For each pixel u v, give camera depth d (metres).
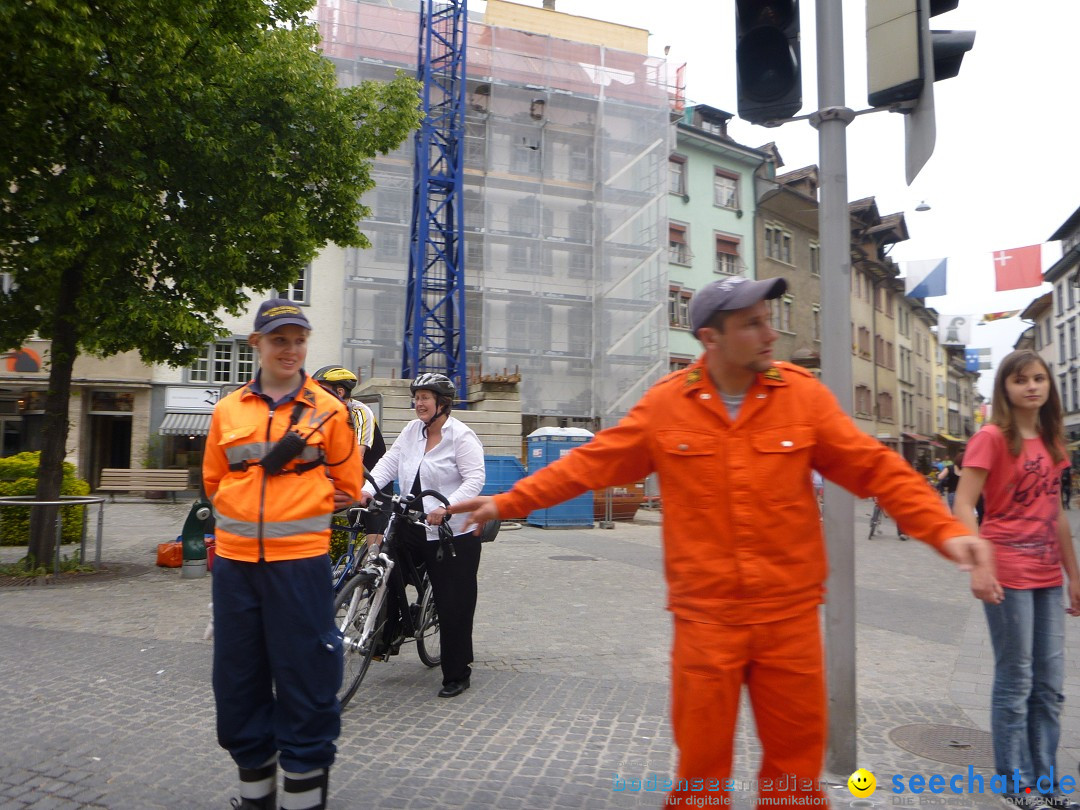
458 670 4.96
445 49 30.73
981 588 2.10
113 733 4.24
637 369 31.27
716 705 2.28
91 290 9.28
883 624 7.67
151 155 9.48
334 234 11.28
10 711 4.59
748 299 2.24
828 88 3.67
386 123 11.30
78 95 8.48
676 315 33.75
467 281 29.86
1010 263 22.77
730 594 2.29
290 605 3.00
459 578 4.95
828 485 3.63
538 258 30.72
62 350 9.62
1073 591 3.56
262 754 3.14
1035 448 3.40
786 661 2.28
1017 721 3.41
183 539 9.43
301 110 10.43
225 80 9.77
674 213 34.03
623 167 32.06
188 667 5.55
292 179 10.56
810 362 12.88
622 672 5.63
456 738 4.25
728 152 35.47
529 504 2.47
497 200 30.69
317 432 3.08
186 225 9.87
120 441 26.27
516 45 31.77
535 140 31.39
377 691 5.06
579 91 31.95
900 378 52.06
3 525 11.95
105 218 8.90
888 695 5.20
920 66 3.38
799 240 38.91
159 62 8.85
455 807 3.43
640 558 12.30
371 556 4.87
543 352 30.39
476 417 19.62
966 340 35.03
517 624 7.21
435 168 29.78
